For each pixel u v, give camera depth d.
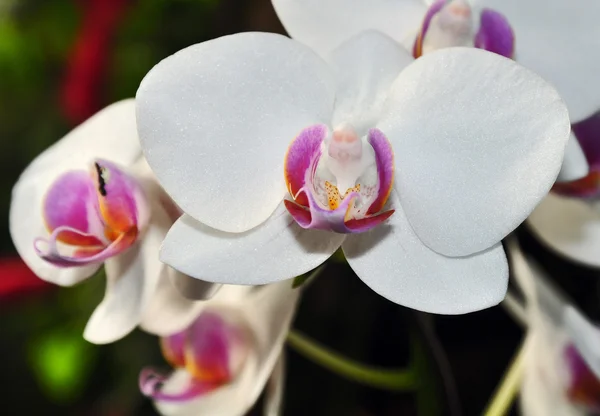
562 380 0.40
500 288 0.33
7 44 0.59
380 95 0.34
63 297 0.57
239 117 0.33
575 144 0.35
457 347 0.61
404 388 0.40
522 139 0.32
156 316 0.37
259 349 0.39
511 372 0.40
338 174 0.33
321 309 0.57
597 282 0.58
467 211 0.33
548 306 0.39
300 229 0.33
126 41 0.56
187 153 0.33
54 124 0.61
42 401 0.66
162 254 0.32
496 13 0.35
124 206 0.35
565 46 0.35
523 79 0.32
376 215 0.33
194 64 0.32
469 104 0.32
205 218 0.33
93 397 0.60
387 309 0.56
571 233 0.38
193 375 0.40
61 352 0.56
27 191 0.37
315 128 0.33
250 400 0.38
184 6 0.57
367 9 0.35
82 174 0.36
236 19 0.55
